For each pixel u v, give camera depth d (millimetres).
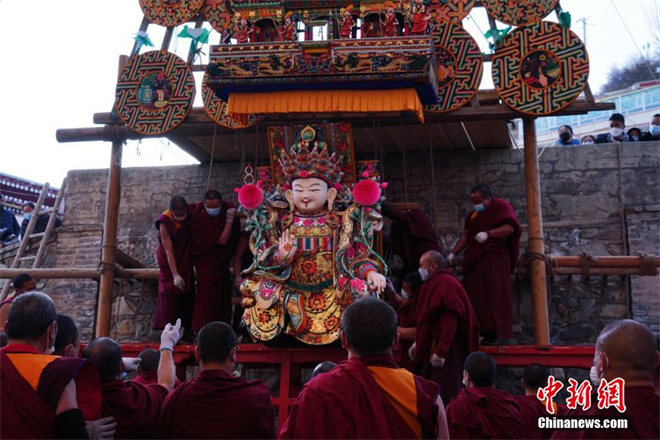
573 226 8672
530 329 8305
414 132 8570
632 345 2812
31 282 7102
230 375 3617
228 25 8148
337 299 6730
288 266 6859
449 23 7578
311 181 6945
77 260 9969
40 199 10391
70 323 3707
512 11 7535
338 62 6637
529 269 7547
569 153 8883
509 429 4312
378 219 6879
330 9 7008
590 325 8227
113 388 3455
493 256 7176
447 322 6133
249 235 7941
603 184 8719
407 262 7695
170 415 3443
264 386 3625
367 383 2912
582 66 7250
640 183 8633
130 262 9023
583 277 8352
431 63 6773
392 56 6582
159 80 8047
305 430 2828
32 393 2893
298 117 7355
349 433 2801
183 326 7754
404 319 6648
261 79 6777
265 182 7316
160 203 9867
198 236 7625
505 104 7414
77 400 3113
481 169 9094
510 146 9102
